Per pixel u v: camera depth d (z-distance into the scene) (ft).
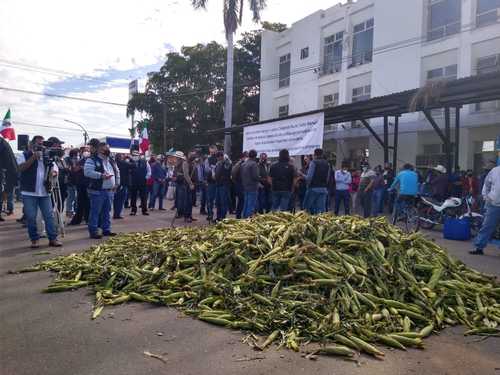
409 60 62.85
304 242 16.76
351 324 12.80
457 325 14.16
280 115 94.53
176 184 39.60
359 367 10.87
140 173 43.24
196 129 111.45
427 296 15.01
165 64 114.52
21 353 11.44
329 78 79.61
